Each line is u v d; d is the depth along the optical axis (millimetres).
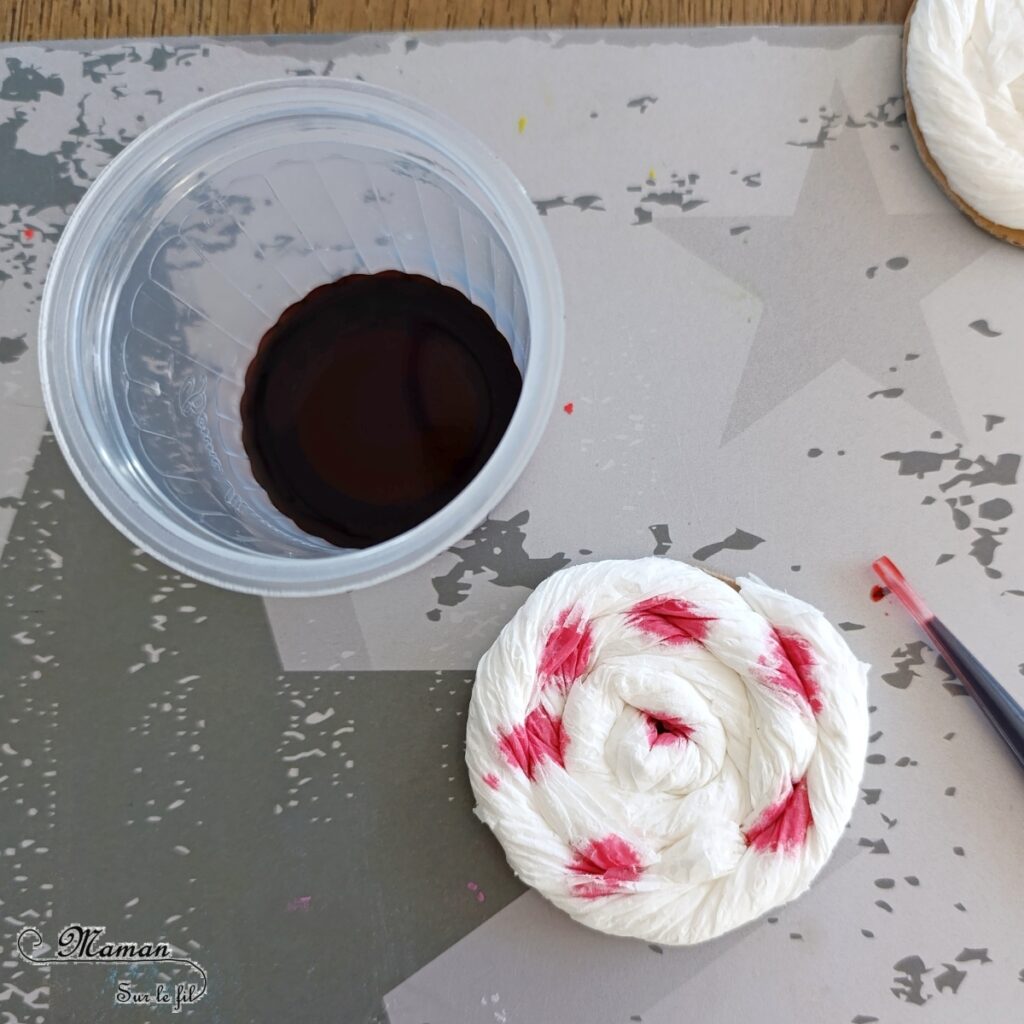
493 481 595
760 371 642
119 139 674
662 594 579
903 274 645
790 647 573
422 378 704
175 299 655
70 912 612
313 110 607
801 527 629
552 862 546
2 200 674
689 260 651
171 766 625
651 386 644
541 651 577
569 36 669
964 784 602
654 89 664
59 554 647
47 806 623
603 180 659
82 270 604
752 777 549
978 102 608
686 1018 584
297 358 713
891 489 630
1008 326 639
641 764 549
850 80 660
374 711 624
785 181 654
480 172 600
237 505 666
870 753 608
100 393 612
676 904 542
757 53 665
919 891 592
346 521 687
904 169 651
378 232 687
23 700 633
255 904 609
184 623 638
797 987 585
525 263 594
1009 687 610
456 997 592
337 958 601
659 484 636
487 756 567
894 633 618
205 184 625
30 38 686
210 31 681
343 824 614
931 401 635
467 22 674
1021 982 580
